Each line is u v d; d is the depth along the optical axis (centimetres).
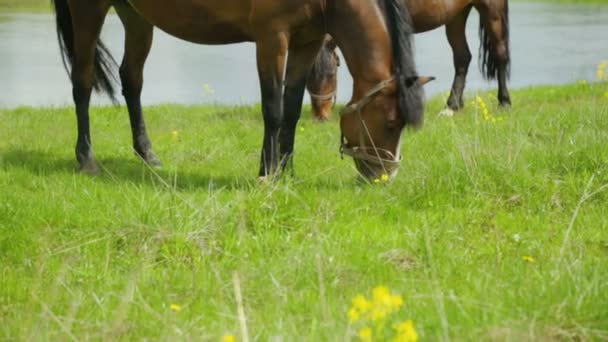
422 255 934
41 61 3684
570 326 705
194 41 1362
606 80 2691
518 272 855
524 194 1174
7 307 809
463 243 997
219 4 1278
